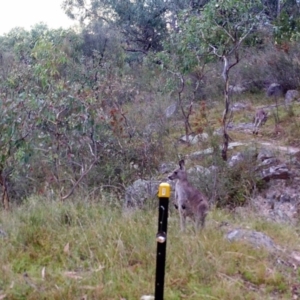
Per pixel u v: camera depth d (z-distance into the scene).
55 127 10.21
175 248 6.16
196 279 5.65
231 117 15.24
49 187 10.23
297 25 18.95
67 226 6.97
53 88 10.41
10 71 13.10
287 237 7.27
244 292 5.48
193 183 11.08
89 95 10.41
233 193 11.23
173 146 14.09
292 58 18.66
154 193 10.44
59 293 5.20
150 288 5.39
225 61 13.62
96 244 6.30
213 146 12.69
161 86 18.14
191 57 15.04
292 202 10.99
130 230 6.60
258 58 19.62
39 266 5.90
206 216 7.78
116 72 17.17
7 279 5.46
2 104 9.00
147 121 15.71
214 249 6.23
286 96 17.78
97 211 7.63
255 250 6.34
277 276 5.78
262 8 16.62
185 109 17.97
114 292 5.30
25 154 9.22
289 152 12.87
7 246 6.22
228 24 13.35
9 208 8.67
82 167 10.84
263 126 15.60
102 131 11.36
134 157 12.63
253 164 12.19
